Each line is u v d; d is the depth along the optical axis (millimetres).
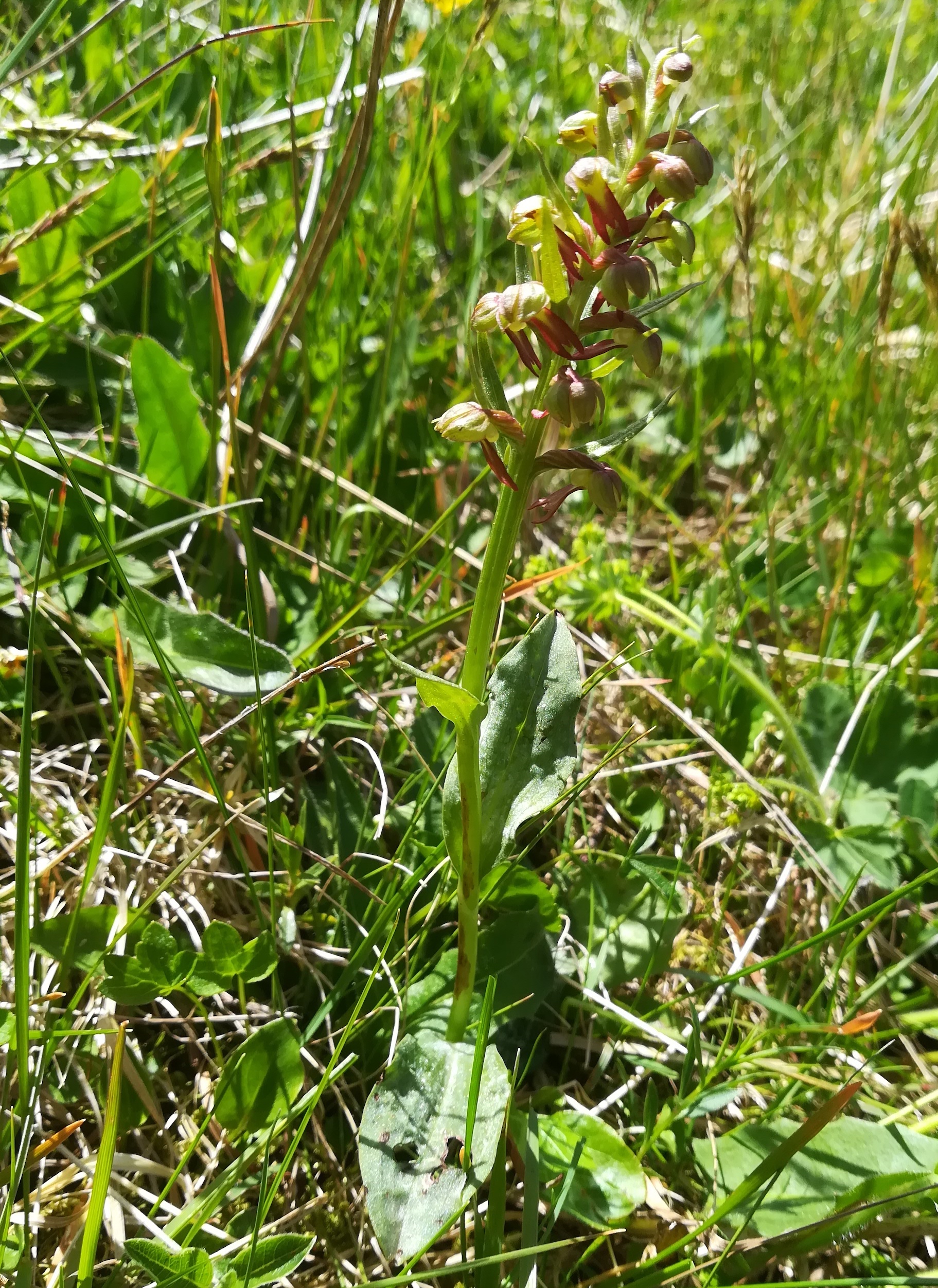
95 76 346
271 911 198
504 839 182
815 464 361
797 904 252
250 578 207
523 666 191
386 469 311
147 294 261
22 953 152
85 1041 193
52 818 222
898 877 246
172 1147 191
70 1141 187
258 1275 162
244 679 228
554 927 214
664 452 371
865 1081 217
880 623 319
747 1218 174
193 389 262
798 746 264
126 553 253
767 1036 221
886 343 352
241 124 321
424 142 313
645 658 292
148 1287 168
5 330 279
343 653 229
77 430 280
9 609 233
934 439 353
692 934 242
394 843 237
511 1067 211
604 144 152
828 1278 191
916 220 381
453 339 342
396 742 254
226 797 230
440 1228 167
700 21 544
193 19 350
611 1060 219
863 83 474
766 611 313
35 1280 170
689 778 269
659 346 156
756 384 365
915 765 271
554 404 151
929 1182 181
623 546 337
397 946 215
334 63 351
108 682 233
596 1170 190
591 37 474
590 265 152
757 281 417
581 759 255
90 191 244
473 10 436
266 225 334
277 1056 184
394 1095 183
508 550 164
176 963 187
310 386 305
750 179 274
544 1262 188
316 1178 190
